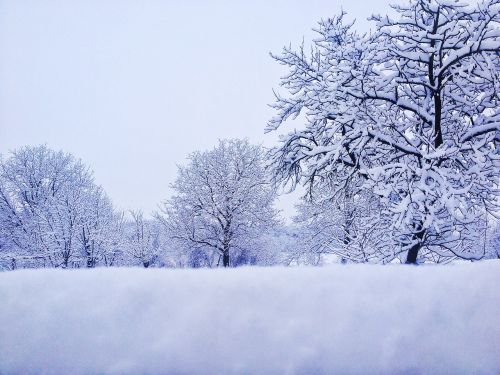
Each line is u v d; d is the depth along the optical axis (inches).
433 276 49.3
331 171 302.2
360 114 267.4
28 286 46.4
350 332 41.1
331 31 313.6
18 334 41.0
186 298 43.9
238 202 713.6
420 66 278.4
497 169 233.5
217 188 715.4
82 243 617.6
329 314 42.6
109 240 662.5
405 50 261.7
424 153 247.0
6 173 729.6
